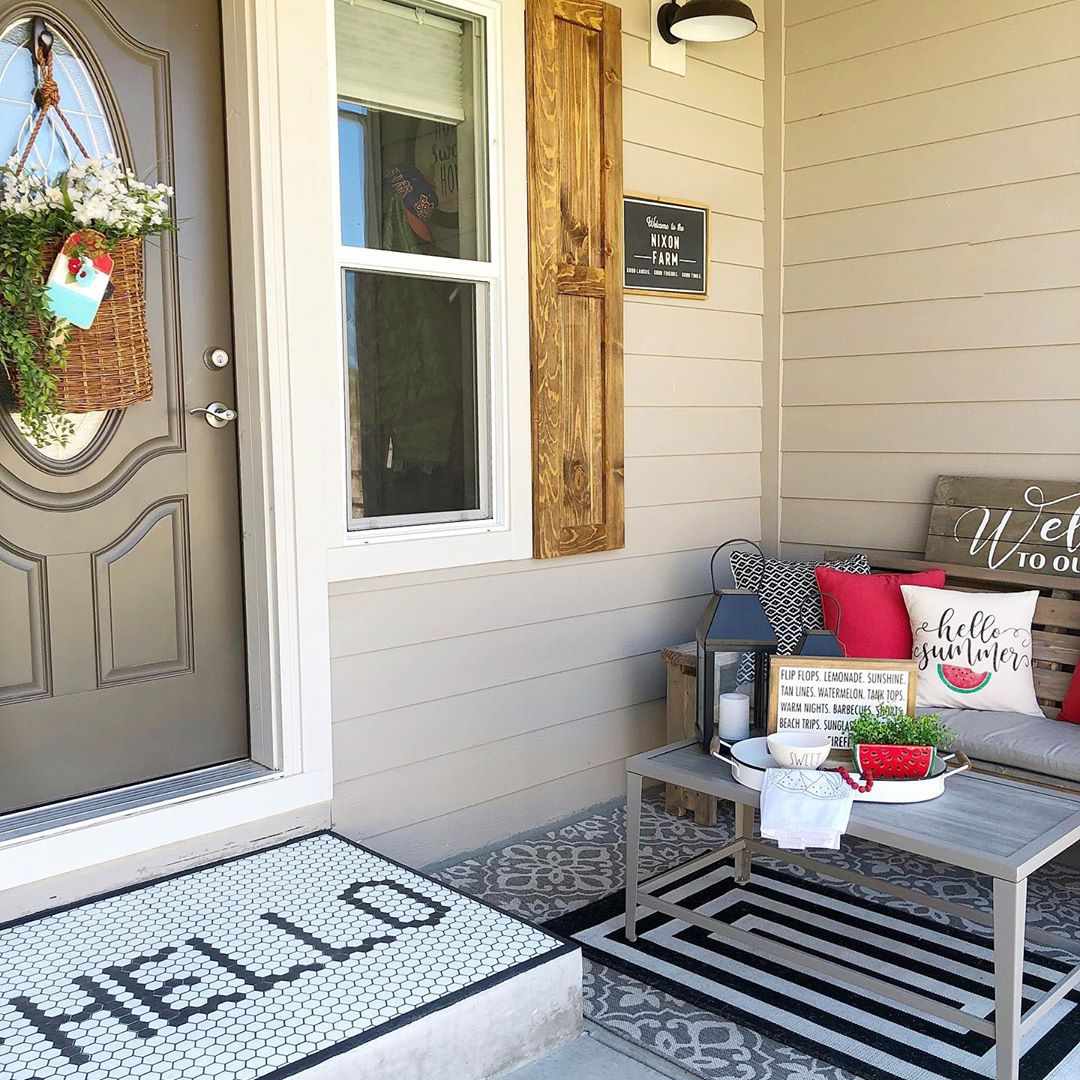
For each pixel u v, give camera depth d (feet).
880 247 12.86
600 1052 7.50
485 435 11.16
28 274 7.73
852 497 13.34
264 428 9.34
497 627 11.19
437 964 7.39
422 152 10.46
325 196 9.56
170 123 9.08
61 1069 6.24
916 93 12.42
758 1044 7.64
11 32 8.24
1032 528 11.53
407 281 10.44
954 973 8.58
